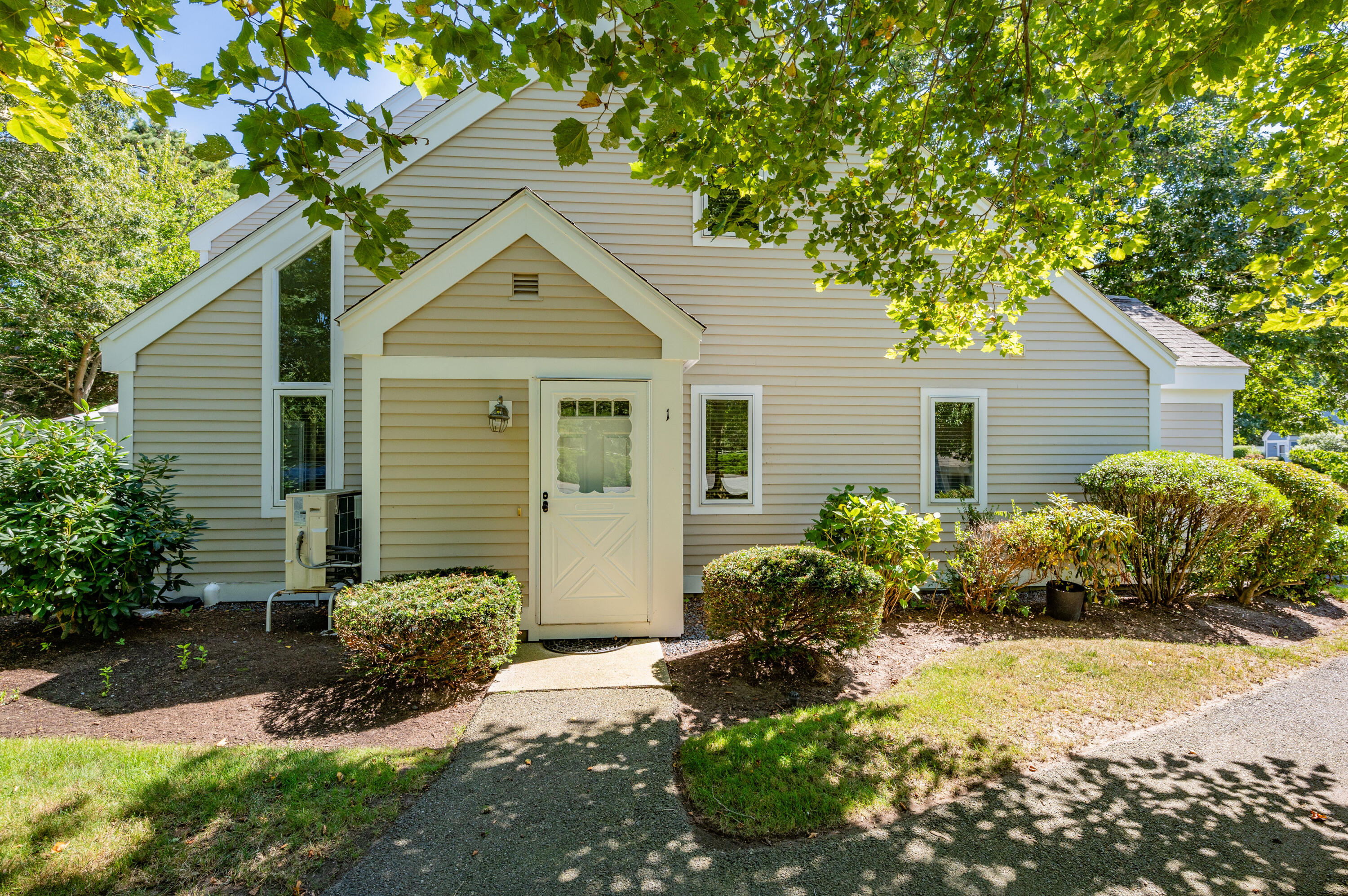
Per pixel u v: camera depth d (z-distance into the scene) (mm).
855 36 3785
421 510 5746
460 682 4715
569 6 2443
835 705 4520
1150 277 15633
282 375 7086
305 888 2578
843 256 7906
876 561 6641
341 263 7148
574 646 5660
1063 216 4824
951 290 5695
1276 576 7391
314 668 5047
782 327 7871
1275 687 4836
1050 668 5094
